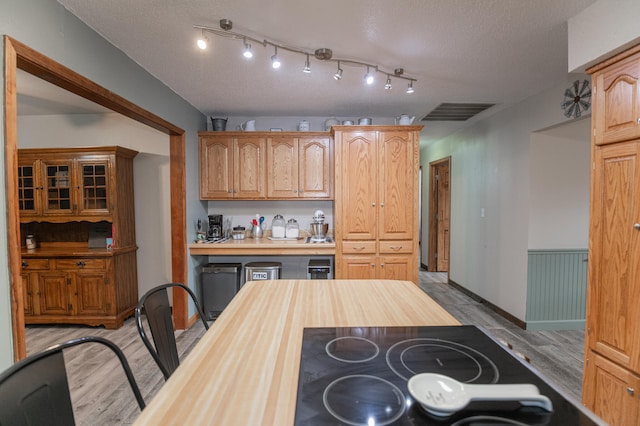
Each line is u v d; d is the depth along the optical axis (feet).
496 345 3.06
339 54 7.69
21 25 4.84
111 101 7.14
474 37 6.89
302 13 6.01
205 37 6.75
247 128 12.46
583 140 10.77
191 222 11.61
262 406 2.15
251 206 13.39
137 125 12.66
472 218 14.66
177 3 5.67
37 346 9.93
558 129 10.39
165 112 9.59
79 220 11.70
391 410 2.08
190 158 11.53
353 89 10.04
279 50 7.44
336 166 11.60
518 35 6.81
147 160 12.93
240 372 2.60
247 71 8.66
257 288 5.26
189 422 1.99
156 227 13.05
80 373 8.27
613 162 5.49
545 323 11.03
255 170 12.32
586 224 10.93
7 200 4.51
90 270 11.26
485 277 13.55
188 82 9.43
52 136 12.41
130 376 3.35
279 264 12.30
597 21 5.57
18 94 9.95
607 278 5.61
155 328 4.17
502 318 12.16
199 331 10.91
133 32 6.63
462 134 15.61
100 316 11.30
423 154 21.59
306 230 13.41
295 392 2.32
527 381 2.42
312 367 2.64
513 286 11.67
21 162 11.73
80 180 11.67
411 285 5.46
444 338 3.23
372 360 2.76
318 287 5.32
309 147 12.37
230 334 3.38
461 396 2.05
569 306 11.07
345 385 2.37
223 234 13.20
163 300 4.57
